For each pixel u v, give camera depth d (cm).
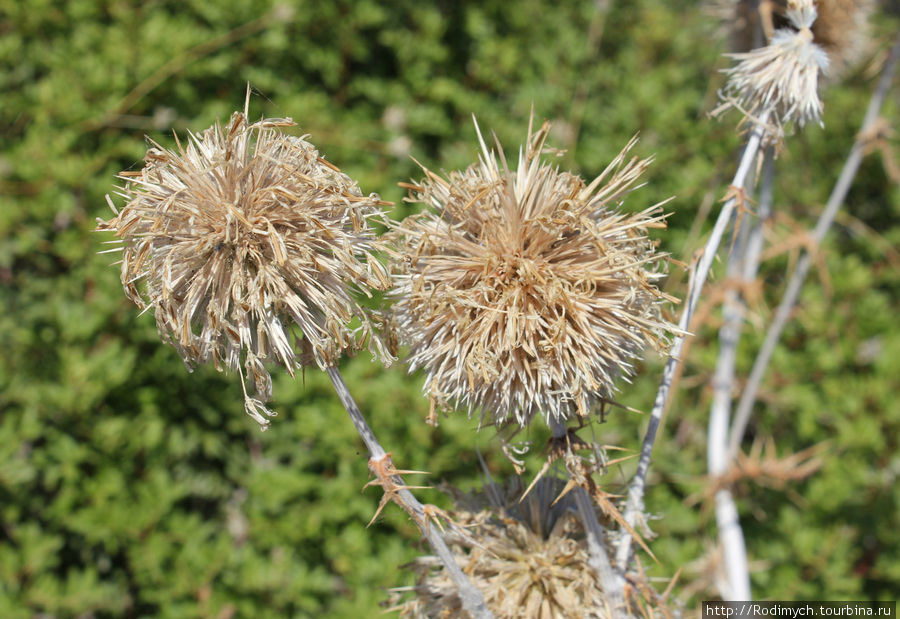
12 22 398
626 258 151
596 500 162
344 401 146
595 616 175
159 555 369
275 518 397
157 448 391
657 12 504
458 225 155
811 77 185
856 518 447
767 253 305
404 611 189
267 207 144
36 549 364
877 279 505
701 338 440
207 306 146
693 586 330
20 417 378
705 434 441
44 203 375
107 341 388
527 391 147
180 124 402
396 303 159
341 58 438
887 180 500
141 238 144
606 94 490
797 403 441
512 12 473
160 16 405
